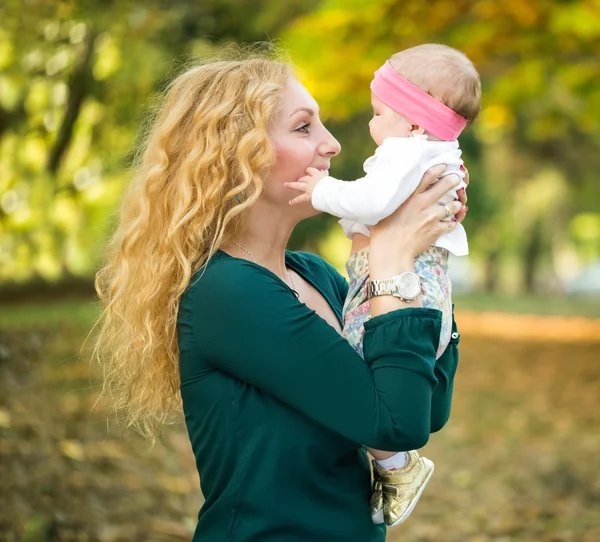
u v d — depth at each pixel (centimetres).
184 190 229
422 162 235
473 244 3491
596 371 1297
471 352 1548
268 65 238
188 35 1515
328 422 207
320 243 2053
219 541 215
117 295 242
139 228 238
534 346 1647
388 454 243
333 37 945
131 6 1265
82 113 1370
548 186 3428
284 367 207
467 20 973
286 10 1361
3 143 1340
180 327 223
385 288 217
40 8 1186
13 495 509
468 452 771
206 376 219
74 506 513
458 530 570
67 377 854
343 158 1711
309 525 212
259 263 239
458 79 252
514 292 4016
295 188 232
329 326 213
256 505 212
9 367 857
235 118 230
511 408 994
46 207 1396
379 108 263
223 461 216
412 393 206
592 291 4906
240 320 210
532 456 752
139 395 252
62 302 1605
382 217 225
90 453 620
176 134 238
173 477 604
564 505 615
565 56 1016
